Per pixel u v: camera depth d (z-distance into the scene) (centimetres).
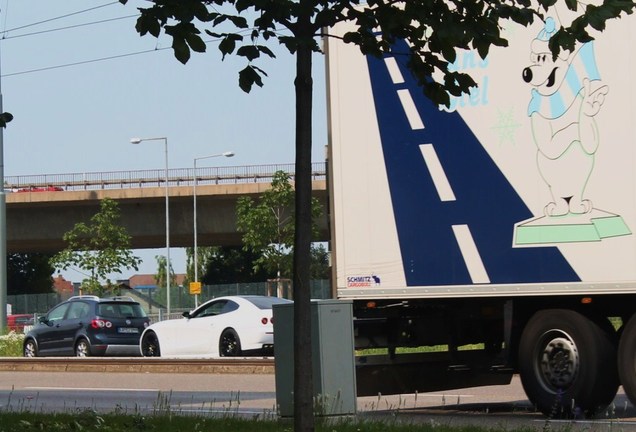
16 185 9188
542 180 1769
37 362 4044
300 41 1005
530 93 1780
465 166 1841
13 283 14038
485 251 1817
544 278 1761
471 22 1009
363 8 1039
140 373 3659
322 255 11475
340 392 1725
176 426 1561
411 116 1897
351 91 1952
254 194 8888
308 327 1049
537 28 1773
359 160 1941
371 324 1945
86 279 8381
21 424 1598
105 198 8669
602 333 1736
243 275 13638
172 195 8981
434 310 1947
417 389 1986
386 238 1909
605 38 1712
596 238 1714
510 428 1585
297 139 1048
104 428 1538
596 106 1719
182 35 988
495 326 1956
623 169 1692
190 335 3953
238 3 999
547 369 1777
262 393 2764
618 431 1552
